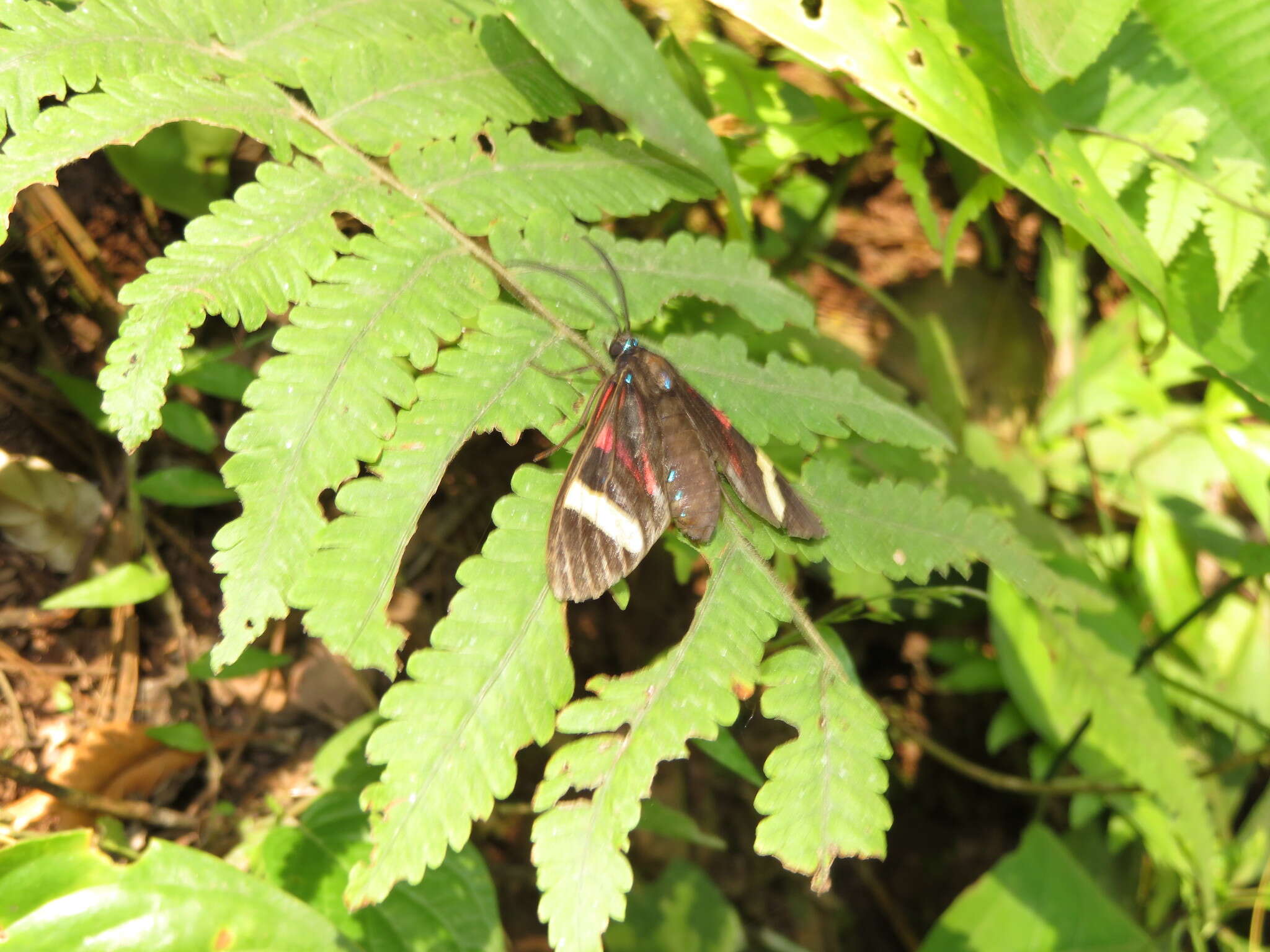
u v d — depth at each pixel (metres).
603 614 0.27
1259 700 0.28
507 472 0.26
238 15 0.19
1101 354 0.31
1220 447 0.29
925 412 0.24
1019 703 0.26
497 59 0.19
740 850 0.29
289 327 0.17
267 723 0.23
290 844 0.20
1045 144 0.20
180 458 0.23
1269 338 0.21
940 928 0.25
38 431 0.22
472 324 0.20
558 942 0.15
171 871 0.17
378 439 0.16
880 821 0.16
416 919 0.19
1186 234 0.20
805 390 0.19
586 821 0.16
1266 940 0.27
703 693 0.17
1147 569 0.29
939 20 0.20
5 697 0.21
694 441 0.18
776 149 0.23
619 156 0.19
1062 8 0.18
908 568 0.18
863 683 0.32
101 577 0.21
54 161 0.17
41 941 0.17
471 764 0.16
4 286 0.22
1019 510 0.24
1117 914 0.25
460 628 0.16
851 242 0.31
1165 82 0.21
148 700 0.22
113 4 0.18
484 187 0.18
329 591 0.16
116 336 0.23
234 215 0.17
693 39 0.24
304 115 0.18
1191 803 0.23
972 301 0.31
